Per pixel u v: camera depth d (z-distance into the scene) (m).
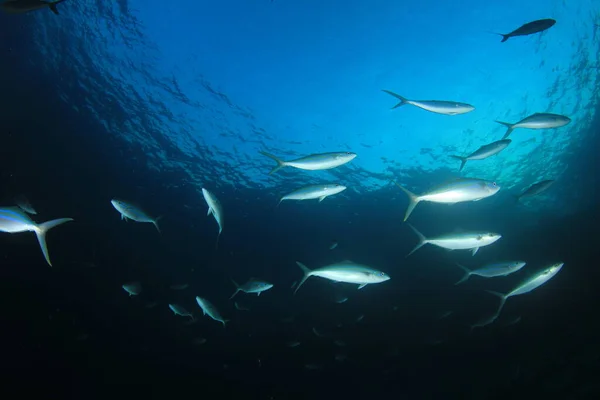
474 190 4.01
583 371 12.20
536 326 16.06
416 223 19.97
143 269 18.55
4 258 14.42
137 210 6.47
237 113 16.05
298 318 19.25
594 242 17.27
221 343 17.50
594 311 15.23
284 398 15.46
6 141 14.43
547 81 13.67
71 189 16.66
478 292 18.44
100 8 12.09
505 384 13.61
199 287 20.00
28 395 12.79
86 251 16.92
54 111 14.76
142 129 16.55
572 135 16.23
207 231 20.39
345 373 17.02
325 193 4.99
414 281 19.75
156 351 16.16
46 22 12.42
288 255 21.34
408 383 16.47
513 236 19.53
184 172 18.59
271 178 19.05
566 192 18.53
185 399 14.74
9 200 14.85
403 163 17.72
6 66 13.06
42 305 14.83
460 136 16.00
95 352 15.06
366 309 19.20
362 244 20.98
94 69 14.07
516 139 16.23
